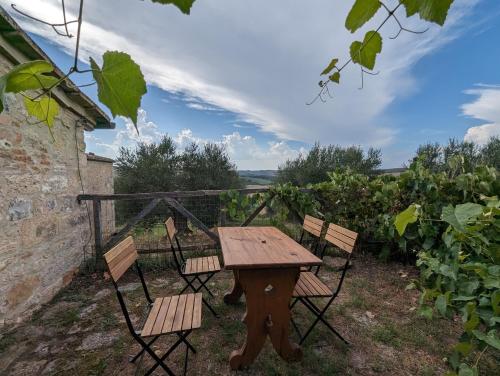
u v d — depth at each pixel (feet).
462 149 32.40
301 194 14.99
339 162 42.01
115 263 5.38
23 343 7.26
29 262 8.74
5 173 7.79
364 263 13.41
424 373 6.22
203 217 16.22
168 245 14.35
